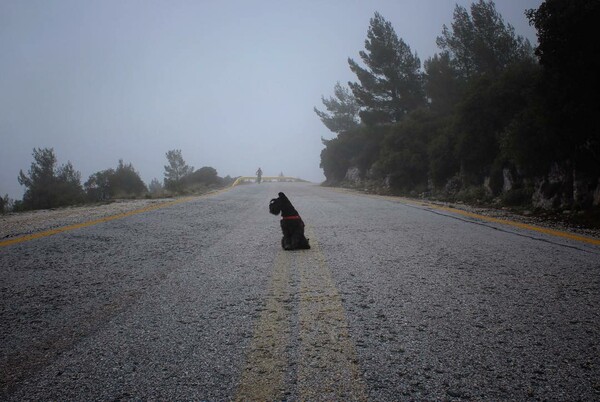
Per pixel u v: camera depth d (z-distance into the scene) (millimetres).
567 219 10117
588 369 2643
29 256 6328
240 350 2984
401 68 34625
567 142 10836
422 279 4836
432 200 17766
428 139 23688
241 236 8266
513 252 6391
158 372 2670
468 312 3709
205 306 3979
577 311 3709
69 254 6461
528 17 11469
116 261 5977
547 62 11180
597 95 10172
